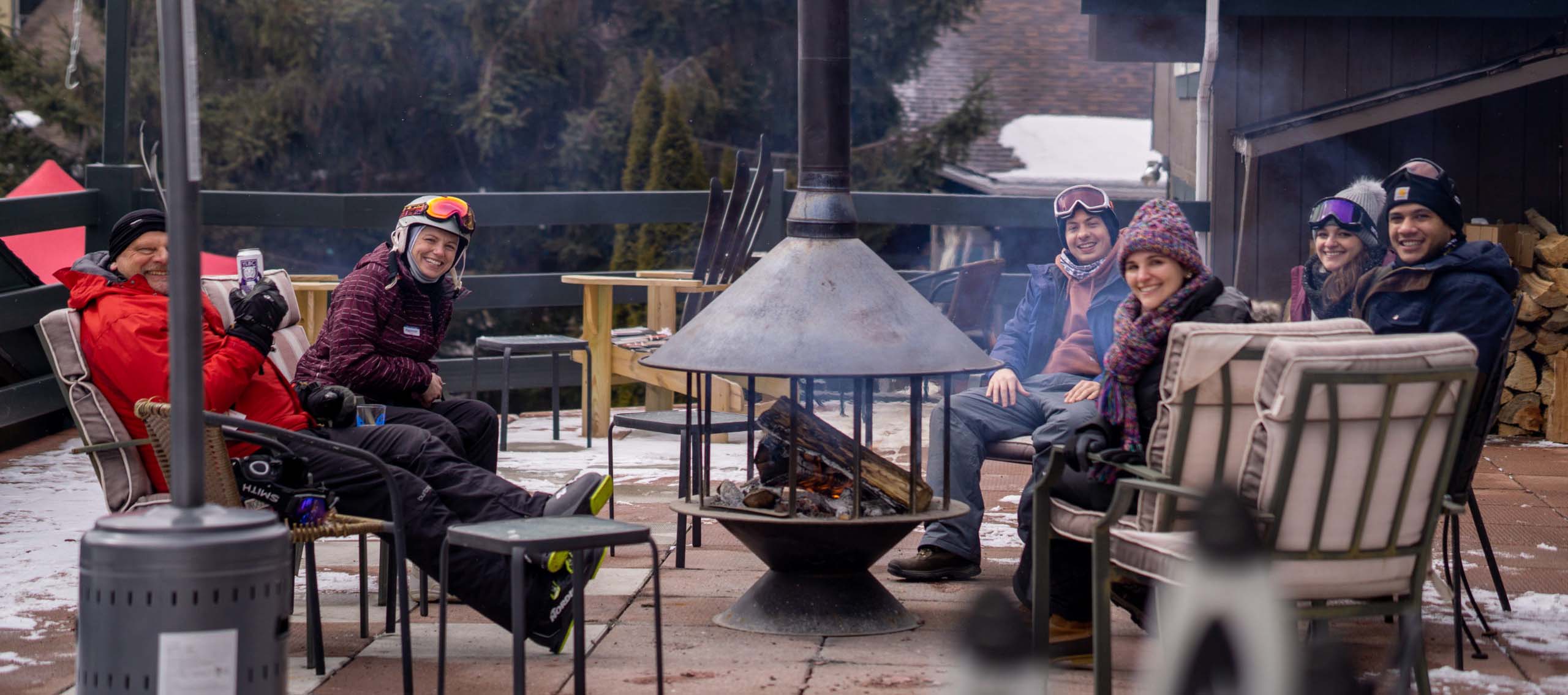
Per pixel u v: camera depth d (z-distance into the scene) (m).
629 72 18.64
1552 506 6.31
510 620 3.98
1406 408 3.07
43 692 3.68
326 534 3.70
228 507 2.99
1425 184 4.16
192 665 2.80
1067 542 4.08
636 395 13.79
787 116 19.36
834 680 3.78
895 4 19.27
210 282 4.79
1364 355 3.03
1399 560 3.18
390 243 5.15
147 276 4.07
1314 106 9.49
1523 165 9.41
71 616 4.43
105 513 6.10
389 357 4.98
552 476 7.14
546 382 9.64
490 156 18.78
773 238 9.96
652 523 6.02
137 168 8.62
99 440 3.88
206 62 17.91
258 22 17.66
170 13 2.85
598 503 4.20
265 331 3.97
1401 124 9.47
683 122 16.28
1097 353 5.15
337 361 4.88
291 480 3.76
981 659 3.52
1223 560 3.01
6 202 7.66
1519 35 9.38
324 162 18.52
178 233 2.87
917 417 4.28
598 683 3.76
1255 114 9.54
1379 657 3.95
